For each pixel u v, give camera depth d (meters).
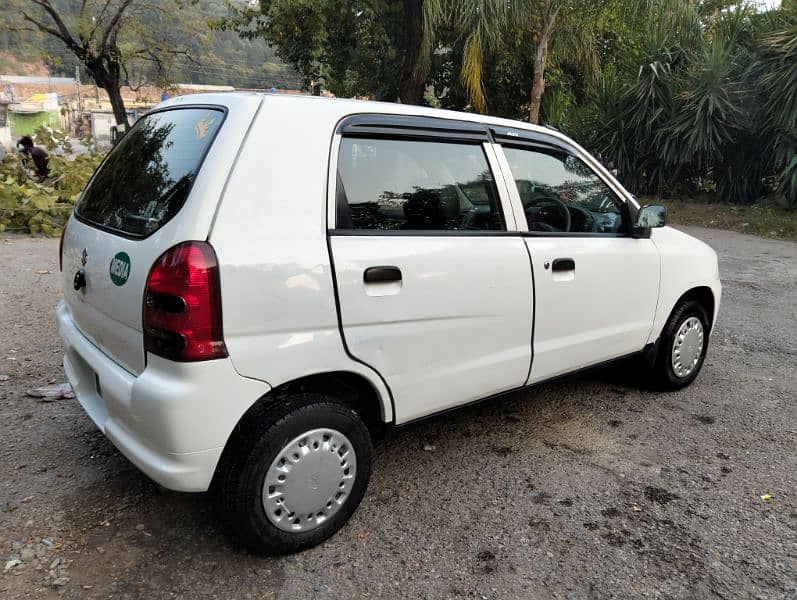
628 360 3.90
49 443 3.34
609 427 3.72
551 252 3.22
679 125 12.31
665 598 2.33
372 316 2.53
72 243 2.94
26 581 2.33
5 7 18.88
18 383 4.09
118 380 2.38
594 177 3.62
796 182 11.37
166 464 2.20
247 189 2.27
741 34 12.55
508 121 3.27
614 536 2.69
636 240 3.75
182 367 2.13
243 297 2.20
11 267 7.23
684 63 12.91
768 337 5.52
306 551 2.55
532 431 3.66
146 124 3.01
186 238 2.15
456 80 16.47
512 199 3.12
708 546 2.62
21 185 9.88
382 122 2.70
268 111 2.40
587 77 14.34
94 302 2.60
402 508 2.87
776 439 3.59
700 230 11.53
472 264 2.87
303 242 2.36
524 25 11.69
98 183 3.04
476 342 2.94
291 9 14.99
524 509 2.87
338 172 2.53
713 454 3.41
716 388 4.35
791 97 10.88
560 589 2.37
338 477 2.55
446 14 11.52
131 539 2.59
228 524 2.38
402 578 2.41
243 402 2.24
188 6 20.81
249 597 2.29
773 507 2.91
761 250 9.79
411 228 2.75
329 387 2.68
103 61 19.86
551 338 3.29
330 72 16.78
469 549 2.59
